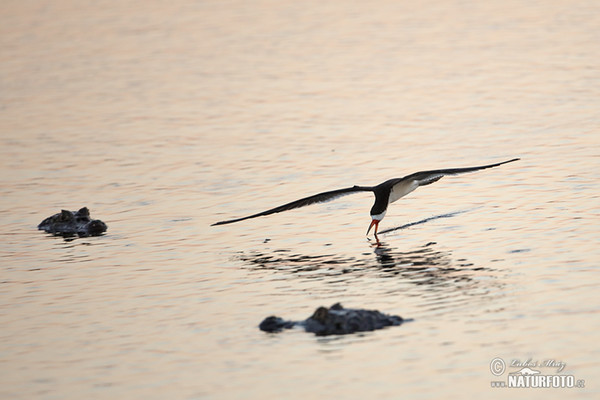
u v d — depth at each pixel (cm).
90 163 2486
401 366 1258
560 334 1334
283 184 2227
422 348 1309
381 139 2594
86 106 3117
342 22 4369
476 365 1253
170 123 2878
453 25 4203
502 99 2962
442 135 2598
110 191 2236
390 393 1187
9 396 1232
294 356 1302
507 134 2562
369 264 1681
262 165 2398
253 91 3231
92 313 1508
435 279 1583
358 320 1385
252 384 1227
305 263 1703
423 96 3061
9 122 2947
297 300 1517
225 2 4950
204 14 4647
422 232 1848
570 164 2247
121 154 2561
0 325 1475
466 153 2402
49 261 1773
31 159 2542
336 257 1730
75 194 2222
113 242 1875
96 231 1945
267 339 1365
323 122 2808
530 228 1820
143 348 1361
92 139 2725
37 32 4325
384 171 2284
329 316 1388
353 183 2200
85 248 1844
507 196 2041
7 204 2162
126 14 4700
